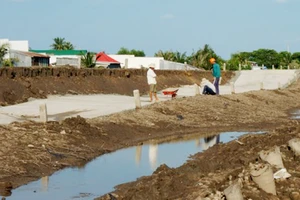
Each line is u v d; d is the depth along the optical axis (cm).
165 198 1198
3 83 3397
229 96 3838
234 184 1112
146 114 2734
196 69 7519
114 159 1833
